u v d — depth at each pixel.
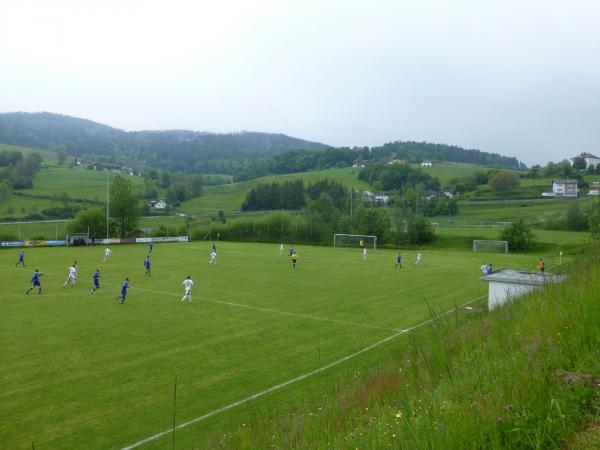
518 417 5.59
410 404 6.90
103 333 25.78
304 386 18.69
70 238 78.88
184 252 70.88
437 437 5.54
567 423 5.45
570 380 6.17
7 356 21.72
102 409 16.44
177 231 95.12
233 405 16.91
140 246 80.56
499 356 8.37
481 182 173.25
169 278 44.88
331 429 7.57
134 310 31.41
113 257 62.12
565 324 8.08
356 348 24.03
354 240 92.44
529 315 9.81
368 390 9.88
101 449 13.82
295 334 26.50
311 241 95.12
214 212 143.62
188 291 34.47
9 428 14.93
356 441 6.61
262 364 21.38
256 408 16.56
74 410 16.31
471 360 8.61
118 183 90.19
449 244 92.25
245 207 148.38
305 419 8.87
